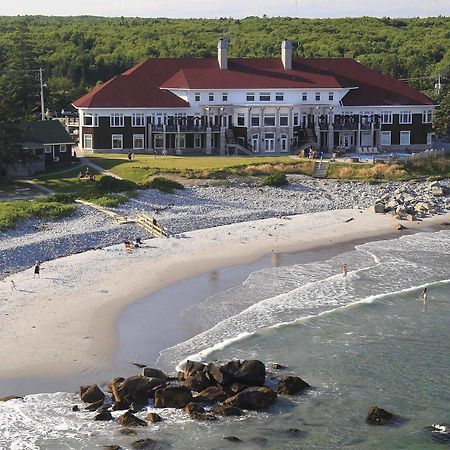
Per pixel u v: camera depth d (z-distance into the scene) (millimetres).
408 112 125562
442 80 183375
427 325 57344
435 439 41594
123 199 90562
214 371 46188
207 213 90750
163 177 100812
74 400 44281
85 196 90375
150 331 54531
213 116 120375
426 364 50500
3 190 92875
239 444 40562
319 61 130125
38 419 42188
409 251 78312
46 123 107375
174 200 94375
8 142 95875
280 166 108562
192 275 67938
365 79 128750
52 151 105875
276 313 59062
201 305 60219
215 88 119688
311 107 121938
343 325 57062
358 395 46188
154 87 121250
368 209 96938
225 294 63125
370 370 49531
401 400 45688
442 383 47844
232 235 82562
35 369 47781
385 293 64438
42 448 39594
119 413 43219
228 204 95250
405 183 108250
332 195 102125
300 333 55312
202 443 40500
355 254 76875
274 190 101938
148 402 44500
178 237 80688
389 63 199500
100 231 79188
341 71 129250
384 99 125500
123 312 57938
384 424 42906
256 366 46406
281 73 124875
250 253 76000
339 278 68312
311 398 45625
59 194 90312
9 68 150125
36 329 53719
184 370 47594
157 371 46656
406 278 68875
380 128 124438
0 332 52969
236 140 119938
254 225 87375
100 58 190625
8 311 56938
